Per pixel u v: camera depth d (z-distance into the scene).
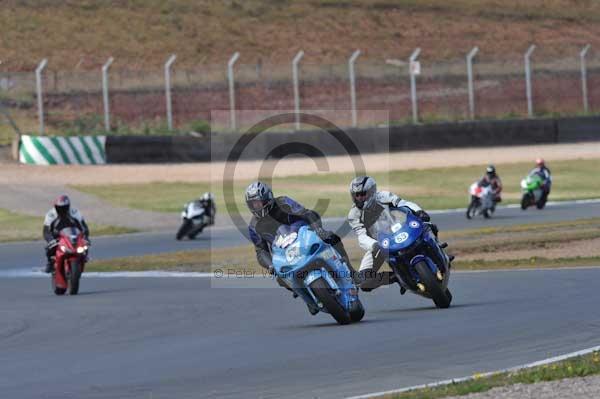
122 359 35.69
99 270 79.31
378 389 27.84
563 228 92.00
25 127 179.75
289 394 27.80
